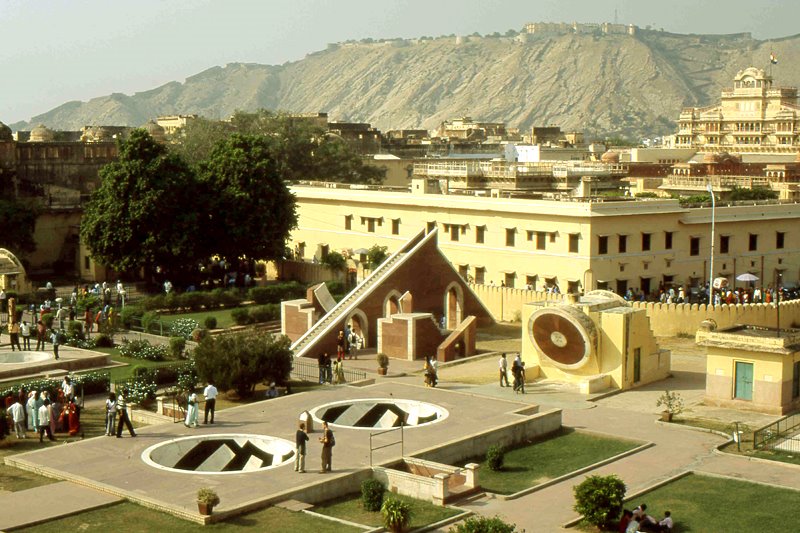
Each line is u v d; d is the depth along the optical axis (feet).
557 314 213.87
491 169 413.39
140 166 306.76
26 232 340.39
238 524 127.54
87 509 131.44
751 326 211.00
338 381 214.28
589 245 288.71
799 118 599.16
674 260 308.19
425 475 149.38
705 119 645.51
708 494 148.36
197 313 294.66
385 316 259.39
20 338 245.65
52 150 373.20
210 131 473.67
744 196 392.68
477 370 233.76
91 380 199.72
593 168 407.64
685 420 189.16
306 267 361.71
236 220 322.14
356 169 498.28
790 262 334.44
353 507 138.72
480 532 118.73
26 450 161.99
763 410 194.80
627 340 214.07
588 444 173.99
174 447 157.79
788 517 138.92
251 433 163.32
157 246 305.73
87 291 299.99
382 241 354.74
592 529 133.18
